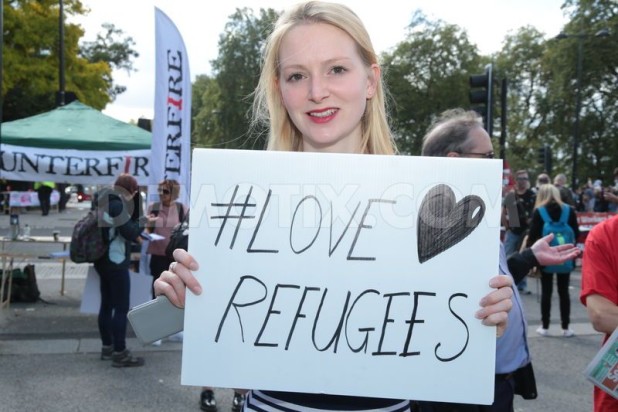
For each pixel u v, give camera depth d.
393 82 40.69
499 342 2.28
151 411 4.42
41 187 24.06
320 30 1.45
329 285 1.41
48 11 26.22
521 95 45.12
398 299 1.40
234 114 43.97
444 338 1.39
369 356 1.39
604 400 2.04
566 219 6.45
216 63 45.62
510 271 2.27
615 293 2.12
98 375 5.20
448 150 2.59
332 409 1.40
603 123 34.62
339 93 1.46
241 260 1.42
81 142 7.67
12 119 30.70
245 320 1.41
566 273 6.63
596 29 33.56
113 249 5.36
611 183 34.72
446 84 40.34
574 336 6.66
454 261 1.40
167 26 6.78
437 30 41.19
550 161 22.03
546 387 4.98
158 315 1.43
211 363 1.40
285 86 1.50
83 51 40.91
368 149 1.62
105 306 5.61
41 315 7.39
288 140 1.63
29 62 25.88
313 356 1.40
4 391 4.74
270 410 1.41
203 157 1.43
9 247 8.41
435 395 1.38
